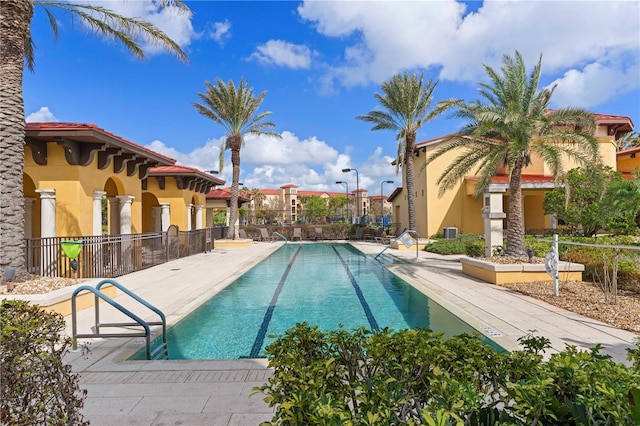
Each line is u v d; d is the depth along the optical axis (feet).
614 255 24.77
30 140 33.24
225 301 28.84
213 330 21.94
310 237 105.19
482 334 17.66
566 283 28.66
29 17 25.73
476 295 26.94
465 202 77.51
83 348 15.23
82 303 23.71
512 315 21.16
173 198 63.67
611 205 44.39
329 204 224.94
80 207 35.47
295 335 7.90
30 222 49.29
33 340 7.11
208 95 73.46
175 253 54.70
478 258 36.70
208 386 12.31
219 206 93.04
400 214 102.12
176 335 20.45
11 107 24.35
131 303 25.88
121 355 15.70
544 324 19.16
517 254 34.88
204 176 66.18
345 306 27.55
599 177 32.63
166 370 13.82
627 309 20.95
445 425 4.73
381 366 6.99
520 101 34.32
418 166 85.46
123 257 39.93
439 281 33.50
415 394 6.56
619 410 5.03
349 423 4.81
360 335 7.74
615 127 71.00
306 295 31.45
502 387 6.56
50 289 22.93
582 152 33.78
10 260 23.97
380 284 35.94
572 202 52.75
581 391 5.90
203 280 35.91
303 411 5.28
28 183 47.93
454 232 70.28
